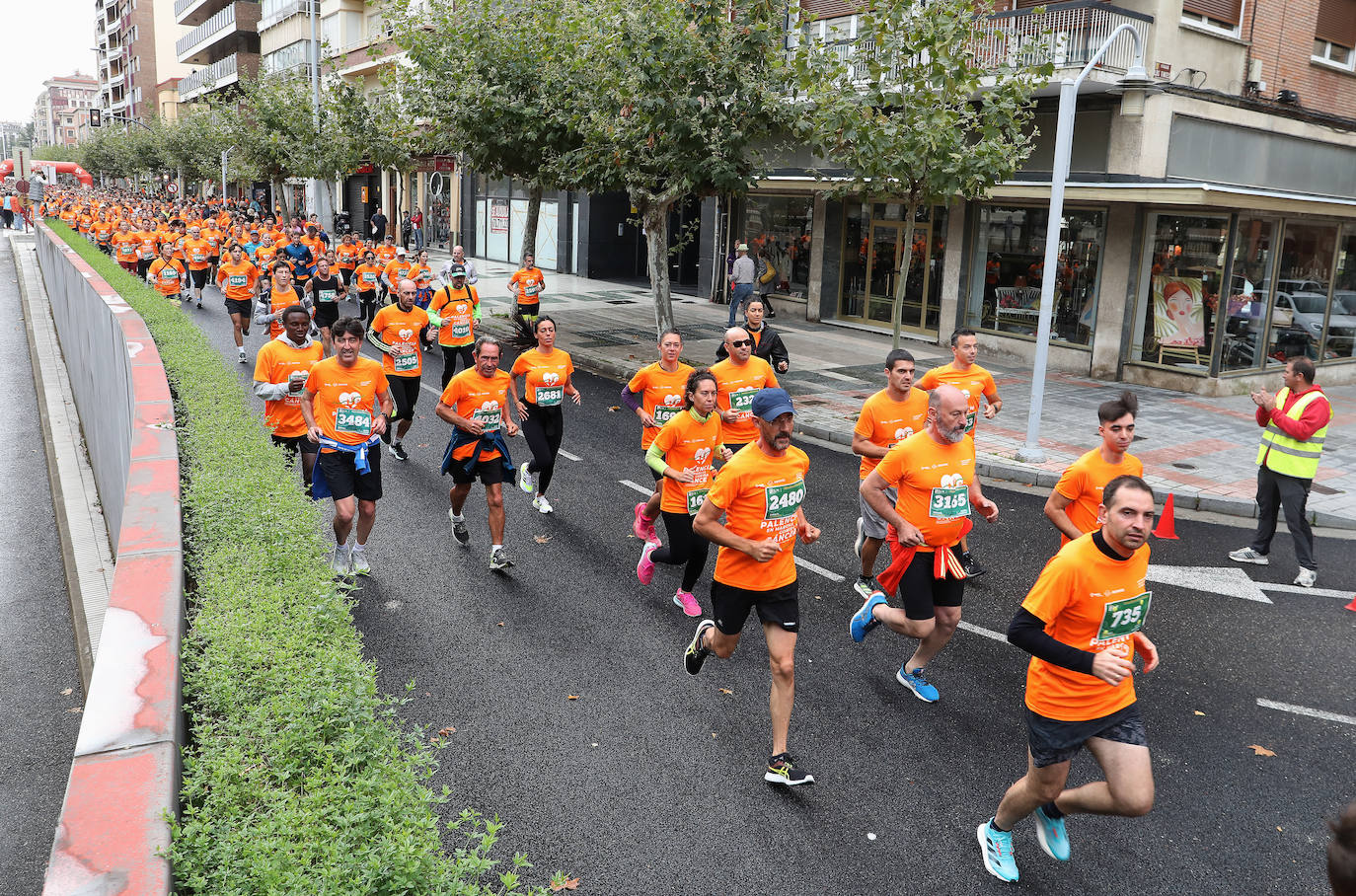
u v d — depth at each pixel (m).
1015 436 13.23
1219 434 13.67
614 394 15.75
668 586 8.00
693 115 14.95
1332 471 12.14
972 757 5.56
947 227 20.09
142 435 6.33
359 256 24.86
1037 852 4.76
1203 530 10.00
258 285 23.09
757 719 5.91
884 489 5.89
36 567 9.48
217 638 3.74
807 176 21.06
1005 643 7.07
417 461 11.52
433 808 4.91
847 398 15.49
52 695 7.01
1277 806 5.15
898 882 4.48
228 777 2.94
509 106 17.98
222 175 51.00
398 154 30.55
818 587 8.10
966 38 12.47
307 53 50.25
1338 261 18.28
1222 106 17.25
